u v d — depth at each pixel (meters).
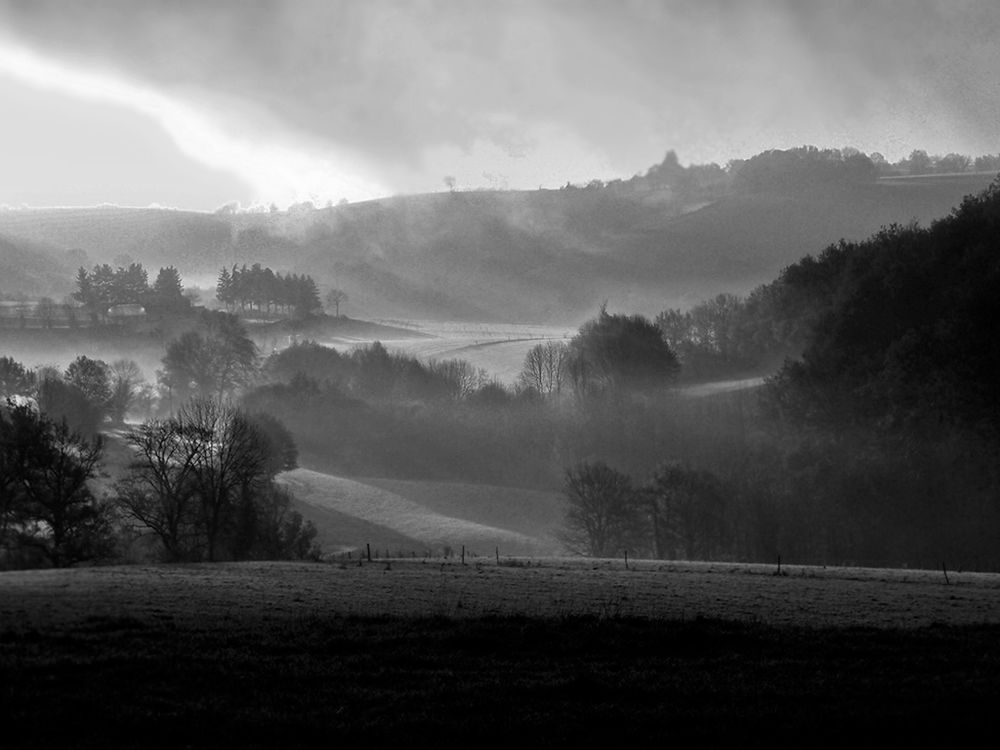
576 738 24.48
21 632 35.44
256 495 93.12
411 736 24.31
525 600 49.66
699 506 106.75
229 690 27.97
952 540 99.81
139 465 88.75
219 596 49.09
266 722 24.95
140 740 23.62
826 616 45.62
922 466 104.44
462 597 50.53
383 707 26.62
